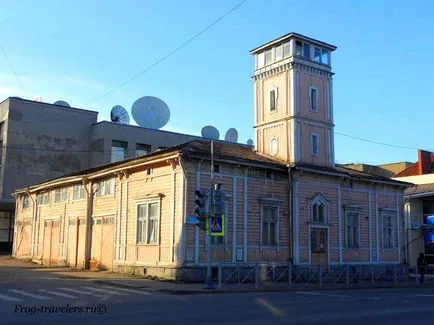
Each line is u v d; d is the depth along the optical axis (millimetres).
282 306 15078
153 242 26172
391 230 34375
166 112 46094
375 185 33781
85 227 32469
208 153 25594
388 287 26391
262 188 27781
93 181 32406
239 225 26406
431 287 27234
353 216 32125
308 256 28766
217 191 21984
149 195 26719
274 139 31125
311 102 31312
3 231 52375
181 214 24516
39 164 53094
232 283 24188
